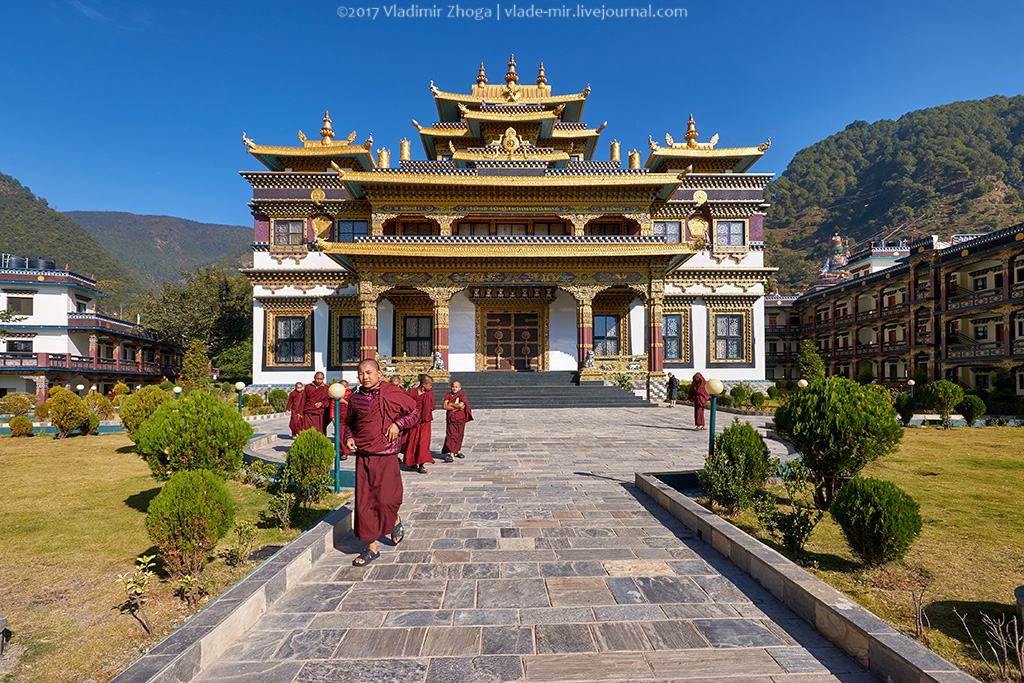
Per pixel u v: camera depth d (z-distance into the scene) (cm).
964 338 3544
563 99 3344
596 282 2502
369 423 502
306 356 2848
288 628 373
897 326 4081
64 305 3872
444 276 2467
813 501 757
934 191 13538
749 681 307
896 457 1150
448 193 2547
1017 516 703
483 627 372
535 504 697
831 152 19100
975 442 1388
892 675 298
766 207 2983
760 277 2928
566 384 2488
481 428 1523
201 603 476
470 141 3269
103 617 455
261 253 2884
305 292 2859
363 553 497
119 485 952
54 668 379
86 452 1347
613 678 309
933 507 748
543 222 2770
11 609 469
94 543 639
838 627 346
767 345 5569
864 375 4212
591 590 434
